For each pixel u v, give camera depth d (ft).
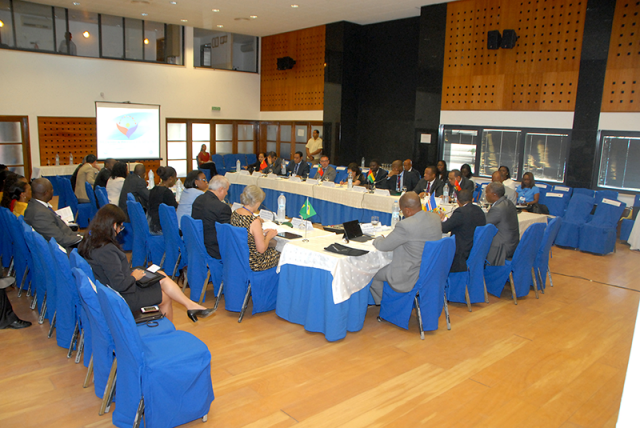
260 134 44.73
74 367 9.86
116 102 35.83
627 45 22.71
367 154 37.63
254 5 30.50
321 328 11.50
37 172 29.71
